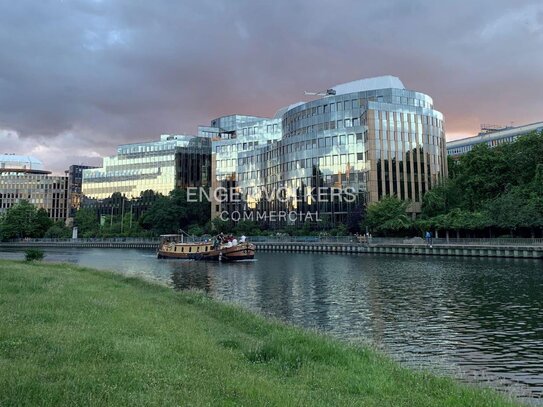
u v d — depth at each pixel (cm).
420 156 11919
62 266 5122
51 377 985
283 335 1753
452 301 3447
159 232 16975
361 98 12650
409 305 3331
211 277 5456
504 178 8706
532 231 7469
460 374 1727
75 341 1316
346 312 3103
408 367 1628
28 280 2911
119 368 1083
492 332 2481
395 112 11856
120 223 18962
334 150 12481
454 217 8825
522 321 2734
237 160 16538
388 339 2359
